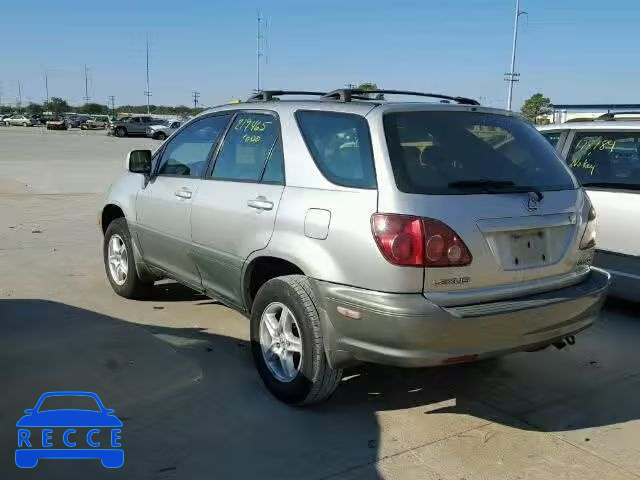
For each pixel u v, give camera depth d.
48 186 15.56
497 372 4.59
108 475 3.15
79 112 118.69
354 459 3.36
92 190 15.09
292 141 3.96
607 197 5.82
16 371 4.28
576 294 3.66
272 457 3.35
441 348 3.23
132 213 5.55
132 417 3.72
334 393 4.14
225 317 5.58
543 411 3.99
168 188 5.04
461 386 4.33
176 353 4.70
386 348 3.28
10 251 7.96
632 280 5.65
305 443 3.50
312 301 3.64
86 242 8.70
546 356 4.92
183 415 3.77
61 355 4.57
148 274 5.75
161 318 5.50
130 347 4.79
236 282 4.28
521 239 3.52
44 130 63.38
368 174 3.43
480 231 3.33
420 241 3.19
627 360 4.86
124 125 51.97
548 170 3.93
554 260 3.67
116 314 5.56
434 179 3.40
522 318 3.39
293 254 3.67
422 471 3.27
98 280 6.68
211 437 3.53
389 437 3.60
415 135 3.56
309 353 3.64
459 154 3.60
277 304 3.88
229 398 4.00
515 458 3.42
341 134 3.69
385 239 3.23
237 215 4.15
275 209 3.86
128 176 5.86
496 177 3.60
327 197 3.57
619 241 5.73
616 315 5.96
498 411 3.97
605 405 4.09
